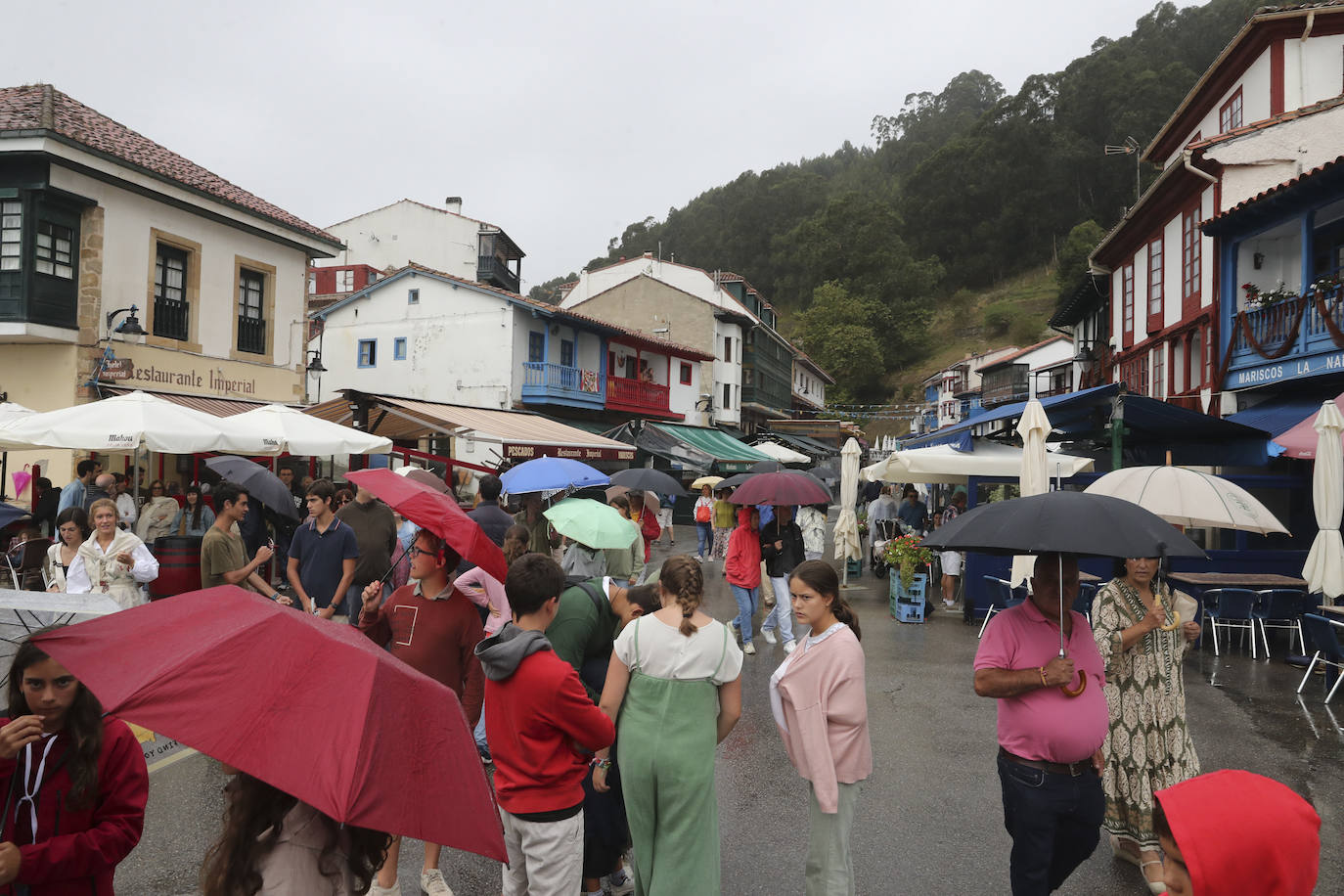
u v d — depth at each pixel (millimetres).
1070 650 3703
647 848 3639
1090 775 3709
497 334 30891
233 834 2227
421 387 31781
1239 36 18219
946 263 100000
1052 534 3463
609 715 3686
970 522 3771
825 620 3840
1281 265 16875
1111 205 89875
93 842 2432
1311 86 17609
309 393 32156
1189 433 12961
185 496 14867
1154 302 21688
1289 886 1668
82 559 7207
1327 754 6637
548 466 9906
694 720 3621
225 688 1992
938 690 8711
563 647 4492
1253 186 16703
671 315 45875
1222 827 1693
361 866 2295
